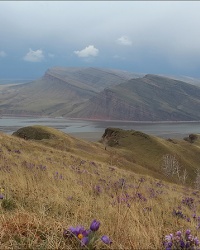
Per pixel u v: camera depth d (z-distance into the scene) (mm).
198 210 9070
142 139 133750
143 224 4375
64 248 3133
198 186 88062
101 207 5711
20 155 18000
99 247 3176
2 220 3859
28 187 7016
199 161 129500
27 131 118812
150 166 111250
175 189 19438
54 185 8039
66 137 113000
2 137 31047
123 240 3516
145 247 3330
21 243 3186
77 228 3283
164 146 125938
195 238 3137
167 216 6082
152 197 9477
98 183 10914
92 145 106688
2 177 8172
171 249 3125
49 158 22641
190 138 196375
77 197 6824
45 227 3684
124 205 5688
